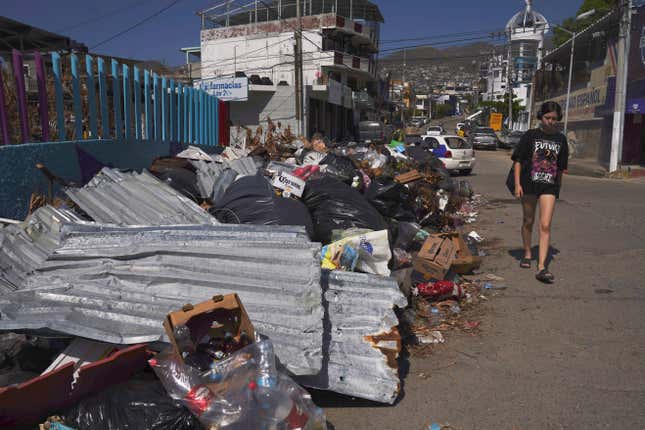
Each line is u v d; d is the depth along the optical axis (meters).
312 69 38.59
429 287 4.88
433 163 11.56
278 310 3.03
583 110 30.53
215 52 41.88
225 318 2.80
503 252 6.80
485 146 38.75
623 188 14.12
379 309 3.36
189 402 2.37
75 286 3.19
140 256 3.34
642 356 3.64
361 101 39.22
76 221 4.19
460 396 3.22
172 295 3.13
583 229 7.99
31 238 3.87
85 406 2.47
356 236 4.08
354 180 7.48
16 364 3.11
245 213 4.62
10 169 4.81
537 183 5.52
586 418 2.92
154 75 8.52
